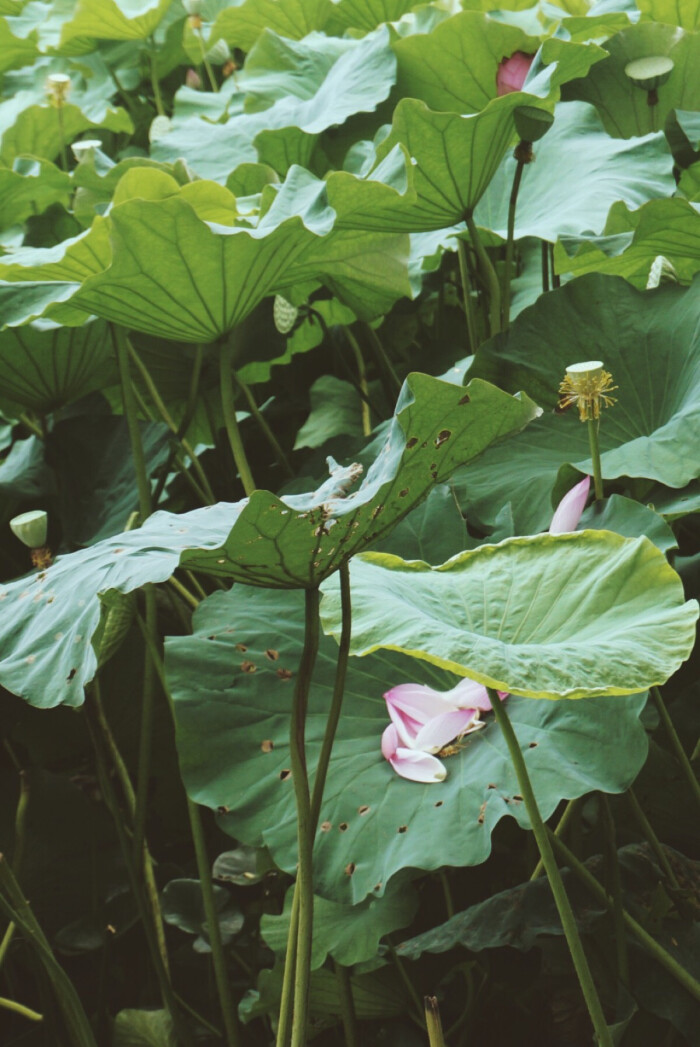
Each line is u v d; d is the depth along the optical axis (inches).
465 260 141.0
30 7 234.4
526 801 94.0
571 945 94.5
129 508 133.0
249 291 117.5
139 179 122.9
